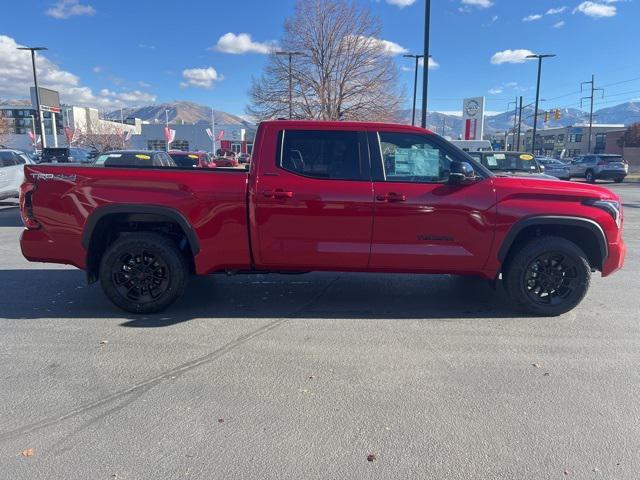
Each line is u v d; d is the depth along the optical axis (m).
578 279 5.09
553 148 110.12
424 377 3.80
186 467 2.71
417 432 3.06
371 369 3.93
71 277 6.77
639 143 69.94
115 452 2.84
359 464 2.75
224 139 71.88
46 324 4.89
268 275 6.93
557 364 4.05
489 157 13.98
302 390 3.58
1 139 64.44
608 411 3.32
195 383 3.67
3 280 6.60
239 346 4.38
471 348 4.37
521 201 4.91
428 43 15.91
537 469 2.72
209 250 4.97
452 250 4.95
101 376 3.77
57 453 2.82
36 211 4.95
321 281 6.62
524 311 5.31
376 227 4.90
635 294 6.15
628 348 4.39
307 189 4.86
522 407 3.37
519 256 5.06
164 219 4.98
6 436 2.98
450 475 2.66
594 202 4.98
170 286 5.08
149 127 70.81
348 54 33.88
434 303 5.68
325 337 4.61
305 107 34.59
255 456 2.81
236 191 4.88
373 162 4.95
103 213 4.88
